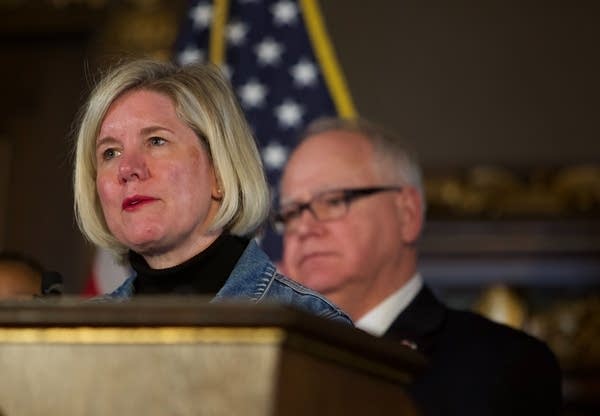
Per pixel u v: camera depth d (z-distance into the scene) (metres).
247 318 3.03
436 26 13.38
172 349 3.07
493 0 13.34
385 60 13.38
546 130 12.94
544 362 7.86
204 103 4.93
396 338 8.12
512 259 12.52
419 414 3.47
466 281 12.54
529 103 13.03
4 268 9.00
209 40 11.99
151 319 3.07
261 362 3.03
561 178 12.69
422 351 7.91
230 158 4.91
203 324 3.06
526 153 12.89
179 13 13.54
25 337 3.16
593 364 12.15
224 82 5.07
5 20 14.02
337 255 8.59
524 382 7.73
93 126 5.02
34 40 14.07
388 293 8.55
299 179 8.91
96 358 3.11
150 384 3.07
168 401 3.05
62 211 13.60
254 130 11.69
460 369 7.76
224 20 12.03
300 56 11.94
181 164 4.82
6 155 13.81
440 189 12.75
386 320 8.40
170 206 4.77
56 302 3.17
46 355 3.14
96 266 10.66
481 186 12.73
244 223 4.96
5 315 3.15
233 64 11.94
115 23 13.69
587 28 13.14
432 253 12.60
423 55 13.33
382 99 13.27
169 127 4.85
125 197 4.77
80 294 13.24
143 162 4.79
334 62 11.91
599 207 12.53
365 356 3.29
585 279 12.43
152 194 4.77
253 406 3.00
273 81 11.86
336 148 8.95
